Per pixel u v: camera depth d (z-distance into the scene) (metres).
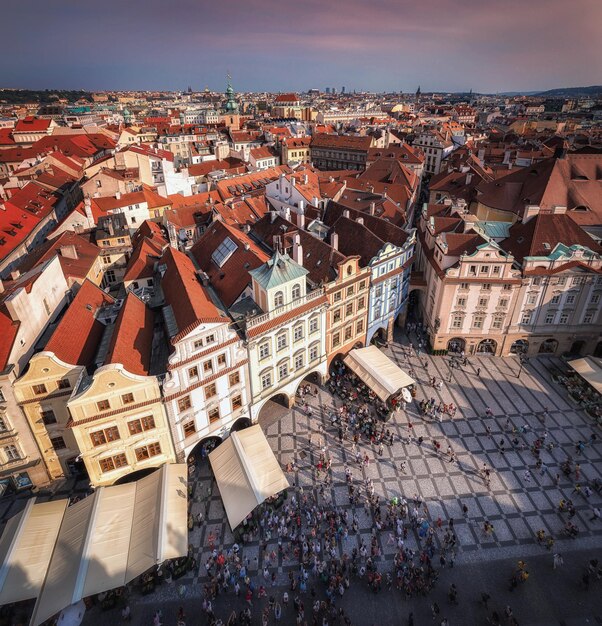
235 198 108.44
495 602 39.66
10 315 46.00
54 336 45.88
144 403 44.06
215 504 48.59
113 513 42.28
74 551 38.91
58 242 74.06
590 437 56.94
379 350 68.75
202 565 42.88
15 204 105.50
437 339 71.69
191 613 38.94
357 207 96.44
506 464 53.25
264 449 49.88
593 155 92.25
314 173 129.88
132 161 133.62
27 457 46.44
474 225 73.94
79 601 38.78
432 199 123.25
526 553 43.78
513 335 70.31
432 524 46.38
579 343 71.69
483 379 67.44
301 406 62.19
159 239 80.06
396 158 161.50
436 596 40.19
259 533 45.62
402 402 62.47
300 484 50.78
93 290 59.12
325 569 41.81
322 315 59.50
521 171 92.50
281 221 76.19
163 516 41.22
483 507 48.12
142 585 40.41
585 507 48.03
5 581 36.81
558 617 38.62
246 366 51.72
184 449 49.34
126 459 46.22
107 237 81.56
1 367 42.47
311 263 64.31
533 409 61.56
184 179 127.06
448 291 67.38
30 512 42.44
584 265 63.84
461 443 56.22
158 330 53.84
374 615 38.81
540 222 70.00
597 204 82.69
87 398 41.19
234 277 59.44
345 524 46.19
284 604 39.66
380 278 66.75
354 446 55.62
